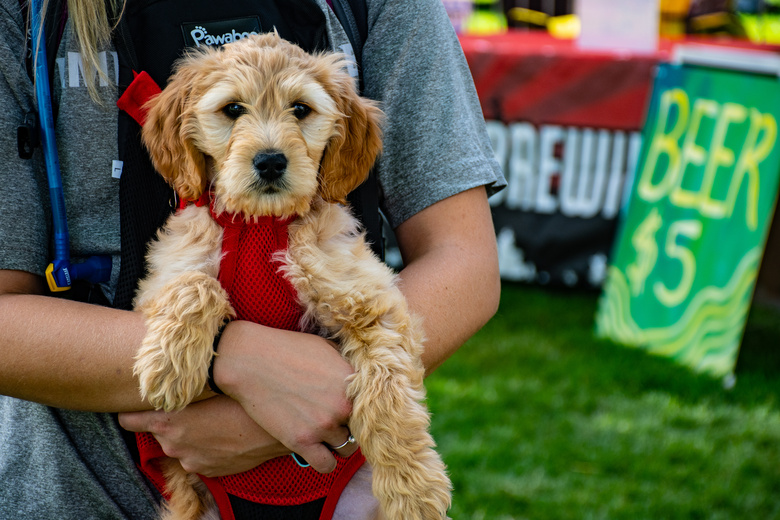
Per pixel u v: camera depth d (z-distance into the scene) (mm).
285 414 1479
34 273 1590
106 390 1499
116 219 1707
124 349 1498
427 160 1858
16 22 1617
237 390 1485
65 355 1463
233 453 1542
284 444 1494
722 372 5191
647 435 4512
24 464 1652
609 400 4957
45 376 1459
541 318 6352
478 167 1860
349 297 1758
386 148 1921
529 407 4844
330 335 1826
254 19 1896
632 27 6438
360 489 1922
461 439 4438
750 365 5520
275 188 1771
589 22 6551
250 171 1757
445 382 5195
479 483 4008
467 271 1766
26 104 1607
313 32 1951
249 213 1786
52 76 1636
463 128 1872
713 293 5367
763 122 5215
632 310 5855
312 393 1497
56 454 1637
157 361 1496
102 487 1684
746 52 5996
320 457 1504
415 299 1726
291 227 1852
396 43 1928
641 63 6164
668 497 3910
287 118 1856
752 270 5148
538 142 6527
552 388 5098
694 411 4812
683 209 5656
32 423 1642
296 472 1746
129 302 1673
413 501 1671
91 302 1722
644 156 5992
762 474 4133
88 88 1640
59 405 1523
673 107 5852
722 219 5398
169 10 1837
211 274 1788
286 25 1937
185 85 1837
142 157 1742
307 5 1924
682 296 5559
